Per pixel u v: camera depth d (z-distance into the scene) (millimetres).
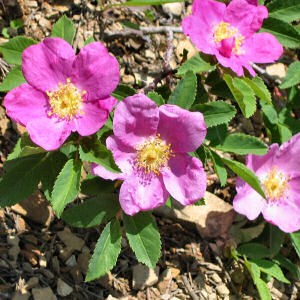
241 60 236
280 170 265
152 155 209
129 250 270
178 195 210
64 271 254
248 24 243
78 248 260
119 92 227
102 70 200
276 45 245
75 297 248
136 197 207
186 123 203
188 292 267
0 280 238
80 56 200
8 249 246
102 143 215
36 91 205
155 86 262
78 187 196
